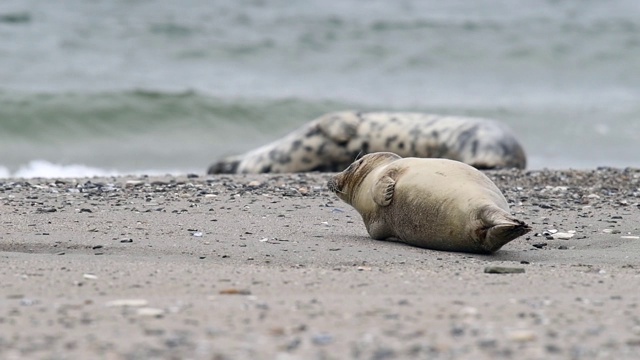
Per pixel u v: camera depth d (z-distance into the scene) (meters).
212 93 85.38
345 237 27.14
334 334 14.67
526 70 108.62
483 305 17.09
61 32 104.31
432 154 50.97
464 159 49.69
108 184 35.88
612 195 35.53
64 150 69.25
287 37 110.94
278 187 36.47
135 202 31.94
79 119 75.06
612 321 15.84
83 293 18.36
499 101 92.19
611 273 21.73
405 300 17.56
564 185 38.06
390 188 25.77
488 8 144.62
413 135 51.41
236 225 28.38
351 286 19.36
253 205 32.12
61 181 36.62
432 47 112.31
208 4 128.12
